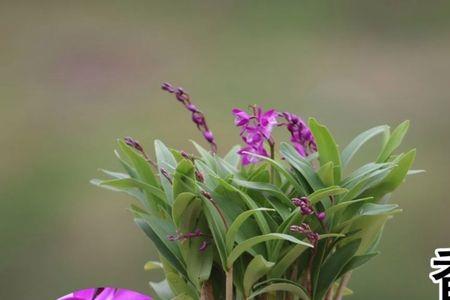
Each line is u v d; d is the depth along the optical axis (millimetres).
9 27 8852
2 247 5117
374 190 1671
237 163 1831
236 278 1642
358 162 5672
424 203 5273
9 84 7641
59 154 6289
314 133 1639
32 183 5879
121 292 1716
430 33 8469
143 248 5066
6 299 4664
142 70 7957
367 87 7316
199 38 8688
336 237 1663
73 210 5477
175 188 1592
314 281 1632
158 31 8922
